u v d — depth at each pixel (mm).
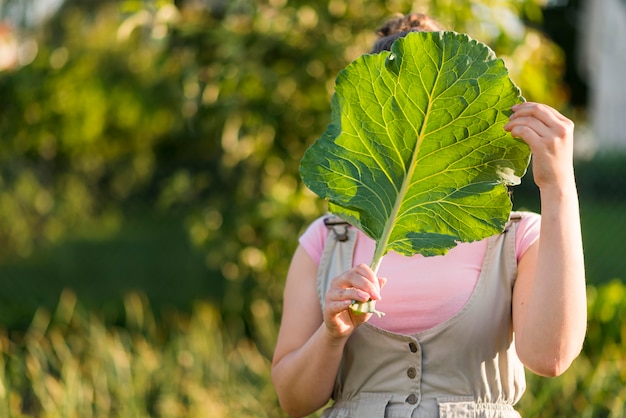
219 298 7344
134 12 4844
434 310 1990
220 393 4402
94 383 4477
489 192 1827
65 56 6660
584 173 8195
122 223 8016
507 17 4695
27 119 6887
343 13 4879
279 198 4945
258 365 4754
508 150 1813
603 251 7855
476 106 1768
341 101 1803
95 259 7941
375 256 1867
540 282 1839
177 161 7504
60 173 8039
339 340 1948
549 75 5371
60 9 7820
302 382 2061
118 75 6906
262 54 4863
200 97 5137
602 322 4633
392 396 1998
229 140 4992
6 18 7785
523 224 2021
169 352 4895
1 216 7805
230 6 4941
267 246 5227
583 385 4043
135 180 8023
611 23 14477
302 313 2154
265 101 4969
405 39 1733
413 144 1817
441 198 1851
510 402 2045
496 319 1984
